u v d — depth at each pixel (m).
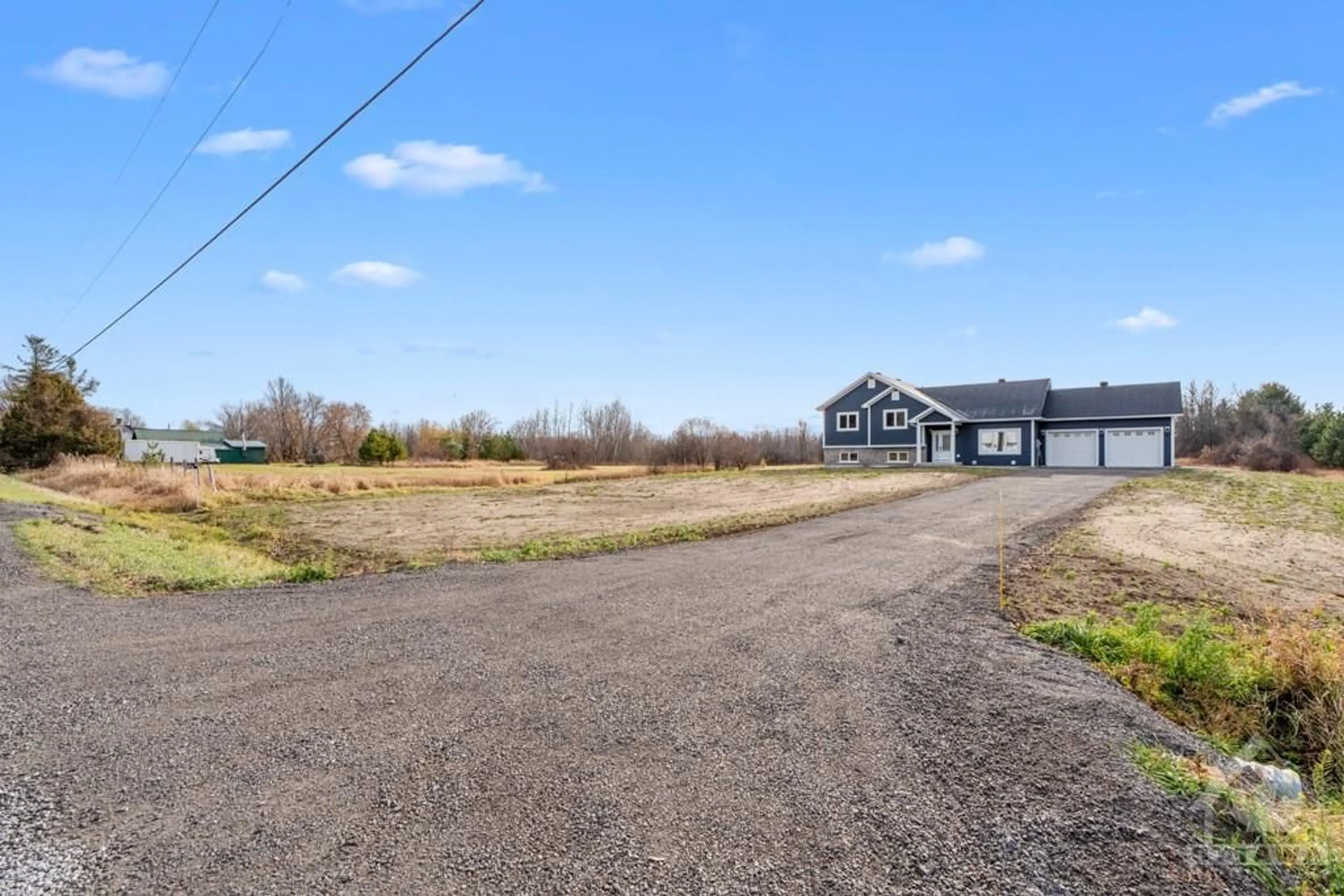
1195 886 2.70
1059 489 21.78
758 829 3.01
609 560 9.89
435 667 5.11
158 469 28.44
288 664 5.18
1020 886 2.67
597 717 4.20
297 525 17.23
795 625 6.32
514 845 2.87
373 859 2.76
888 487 23.48
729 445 38.97
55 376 38.38
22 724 4.04
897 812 3.16
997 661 5.37
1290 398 49.66
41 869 2.68
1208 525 14.20
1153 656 5.64
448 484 30.06
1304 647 5.31
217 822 3.02
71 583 8.12
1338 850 2.96
